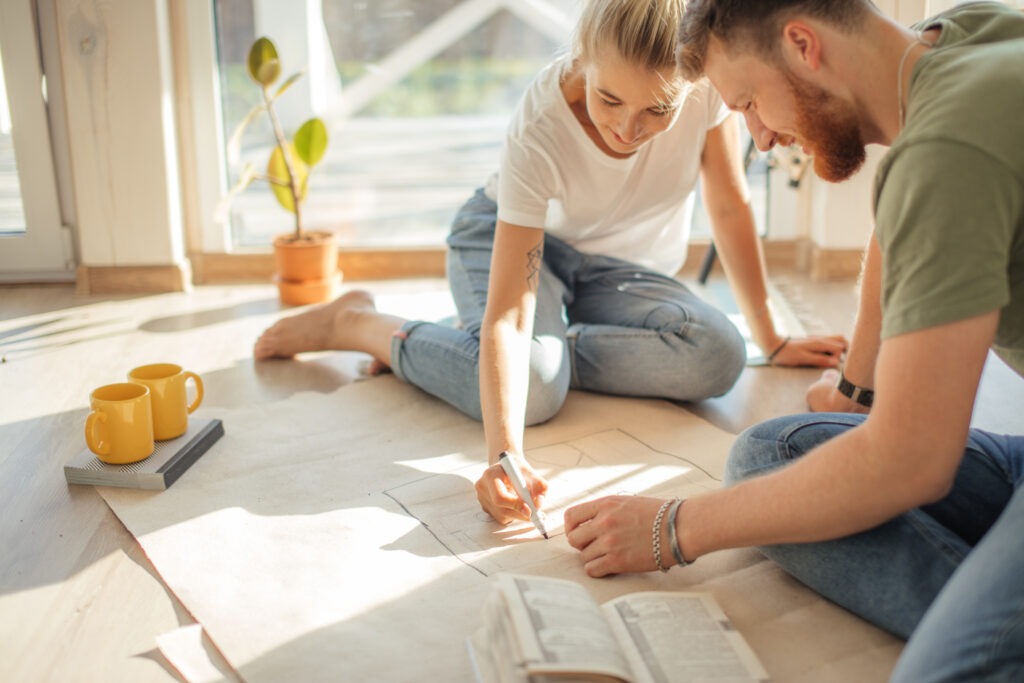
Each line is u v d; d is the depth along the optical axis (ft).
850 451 3.36
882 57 3.44
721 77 3.75
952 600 3.06
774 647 3.92
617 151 5.61
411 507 5.16
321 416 6.35
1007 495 3.97
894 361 3.17
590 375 6.59
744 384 6.85
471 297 6.59
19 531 5.01
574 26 5.32
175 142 9.00
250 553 4.74
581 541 4.46
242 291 9.16
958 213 3.02
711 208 6.56
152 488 5.40
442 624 4.16
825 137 3.65
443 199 9.61
